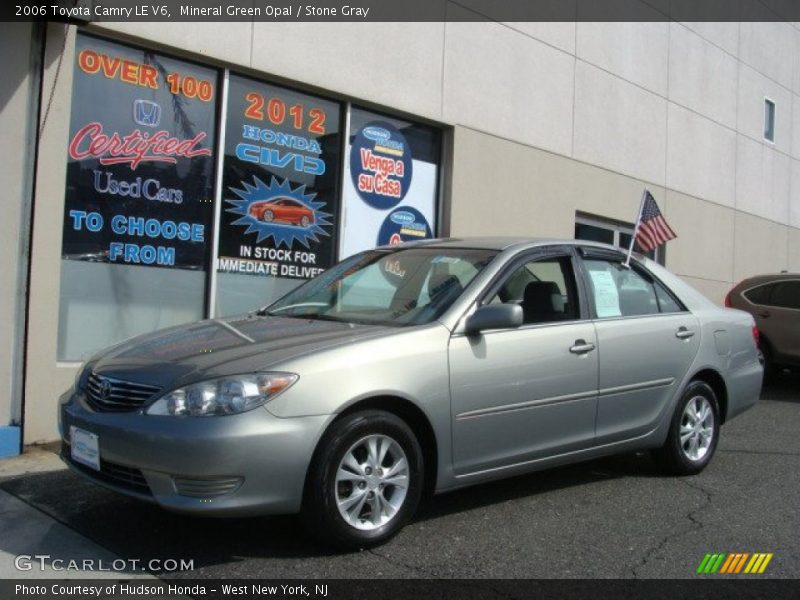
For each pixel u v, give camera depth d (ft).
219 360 13.30
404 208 31.24
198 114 24.66
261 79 26.27
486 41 33.78
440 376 14.49
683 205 46.70
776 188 56.24
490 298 15.94
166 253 23.97
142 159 23.38
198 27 24.12
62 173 21.13
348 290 17.43
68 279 21.93
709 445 20.48
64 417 14.40
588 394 17.07
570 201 38.32
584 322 17.44
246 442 12.32
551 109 37.19
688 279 47.57
